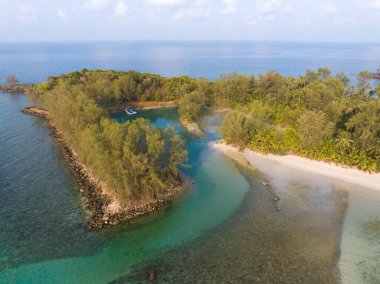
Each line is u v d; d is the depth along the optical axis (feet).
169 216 155.94
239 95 393.70
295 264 122.72
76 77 443.32
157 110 394.93
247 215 156.35
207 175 200.34
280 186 186.29
